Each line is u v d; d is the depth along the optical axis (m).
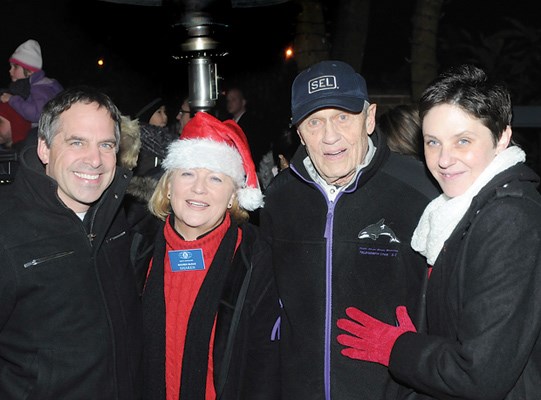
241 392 2.87
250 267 2.87
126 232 2.82
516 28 10.66
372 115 2.78
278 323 2.87
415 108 3.40
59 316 2.50
